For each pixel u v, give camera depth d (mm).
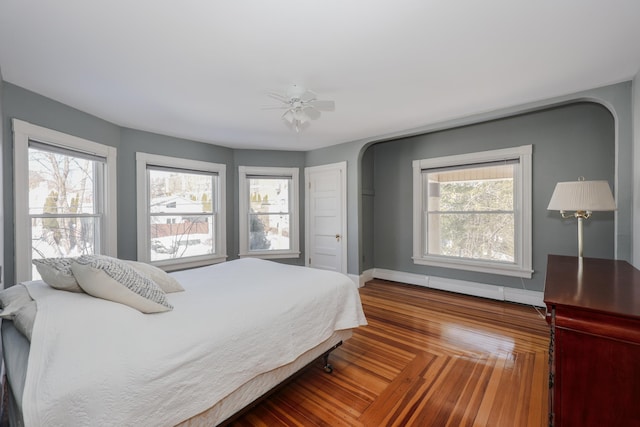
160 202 4020
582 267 1914
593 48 1943
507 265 3619
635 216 2334
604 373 1052
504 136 3605
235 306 1627
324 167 4812
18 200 2359
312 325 1905
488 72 2273
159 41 1799
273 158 5027
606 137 3016
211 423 1353
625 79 2414
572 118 3182
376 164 4930
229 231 4812
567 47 1930
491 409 1732
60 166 2814
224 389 1359
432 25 1679
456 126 3492
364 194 4746
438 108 3053
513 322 3014
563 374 1123
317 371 2168
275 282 2141
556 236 3291
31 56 1947
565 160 3223
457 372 2123
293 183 5086
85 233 3082
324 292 2092
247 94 2621
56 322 1137
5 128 2285
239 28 1679
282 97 2533
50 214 2705
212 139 4281
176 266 4113
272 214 5066
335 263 4703
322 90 2586
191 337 1312
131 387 1056
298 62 2084
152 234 3926
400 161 4617
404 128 3783
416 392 1907
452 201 4109
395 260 4719
